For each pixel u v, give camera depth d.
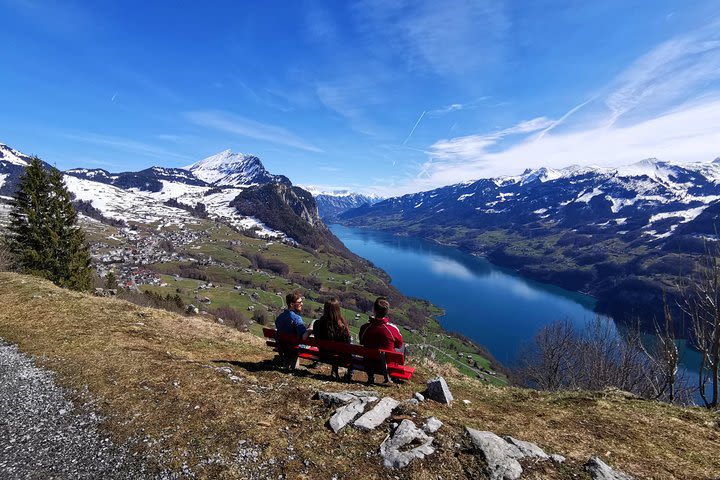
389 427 7.26
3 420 7.59
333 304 10.35
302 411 7.80
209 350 13.66
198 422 7.33
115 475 5.96
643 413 9.38
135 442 6.79
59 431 7.20
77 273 45.50
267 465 6.10
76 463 6.26
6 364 10.43
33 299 17.14
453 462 6.23
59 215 45.22
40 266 43.41
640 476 6.38
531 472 6.09
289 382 9.52
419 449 6.41
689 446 7.67
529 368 40.03
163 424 7.30
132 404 8.10
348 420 7.36
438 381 9.34
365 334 9.91
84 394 8.60
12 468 6.11
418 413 7.93
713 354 10.68
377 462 6.25
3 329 13.38
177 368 10.09
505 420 8.48
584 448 7.26
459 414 8.42
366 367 9.91
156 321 16.81
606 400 10.34
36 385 9.15
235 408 7.85
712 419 9.09
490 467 6.07
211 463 6.16
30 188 43.47
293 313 10.73
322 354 10.41
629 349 22.38
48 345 11.88
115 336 13.30
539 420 8.76
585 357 29.27
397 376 10.04
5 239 44.88
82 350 11.50
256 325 96.12
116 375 9.59
